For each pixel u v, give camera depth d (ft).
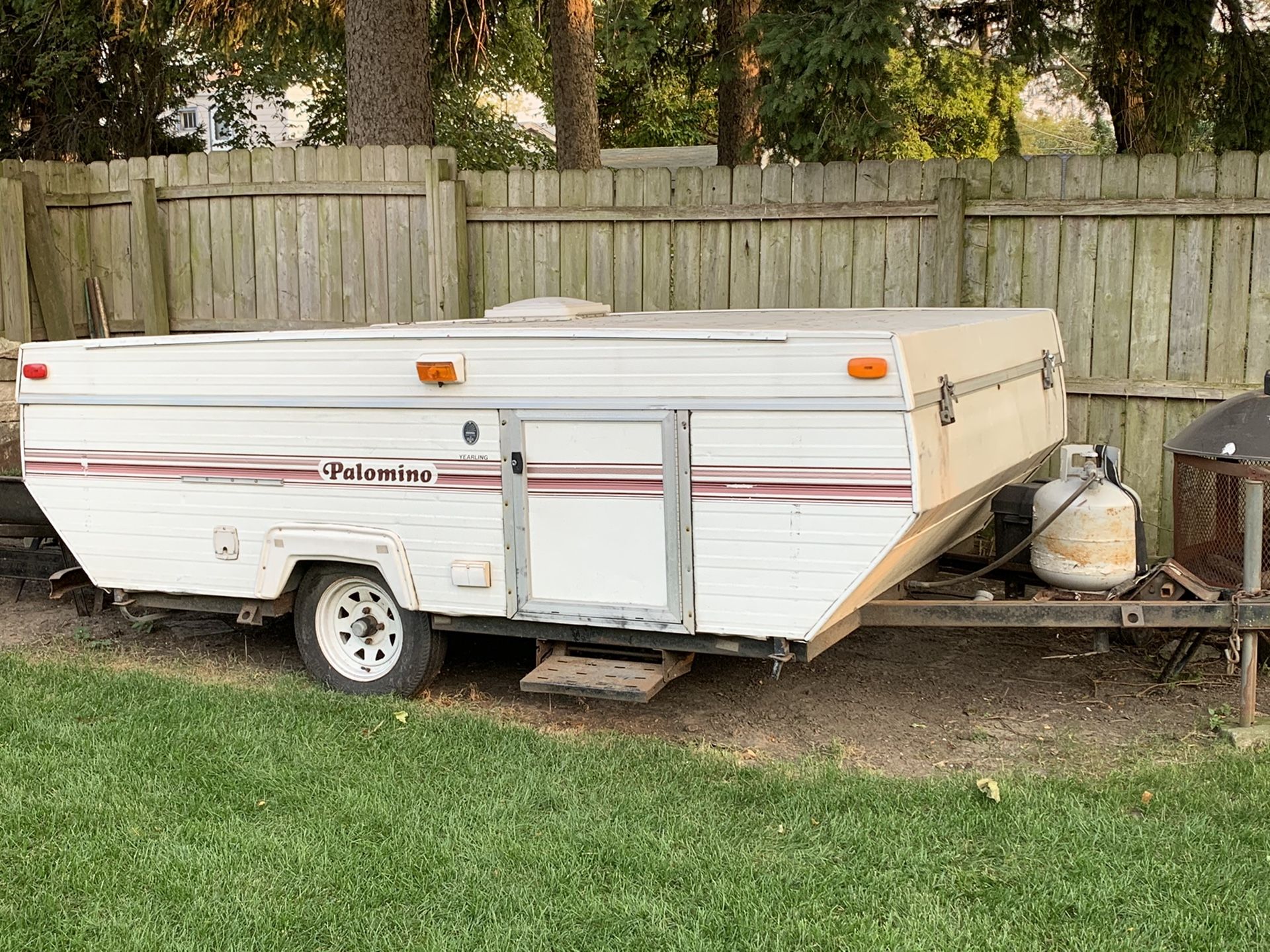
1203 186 21.58
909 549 14.92
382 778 14.67
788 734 16.62
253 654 20.49
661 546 15.28
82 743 15.76
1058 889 11.84
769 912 11.50
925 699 17.93
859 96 24.08
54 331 29.43
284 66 60.80
